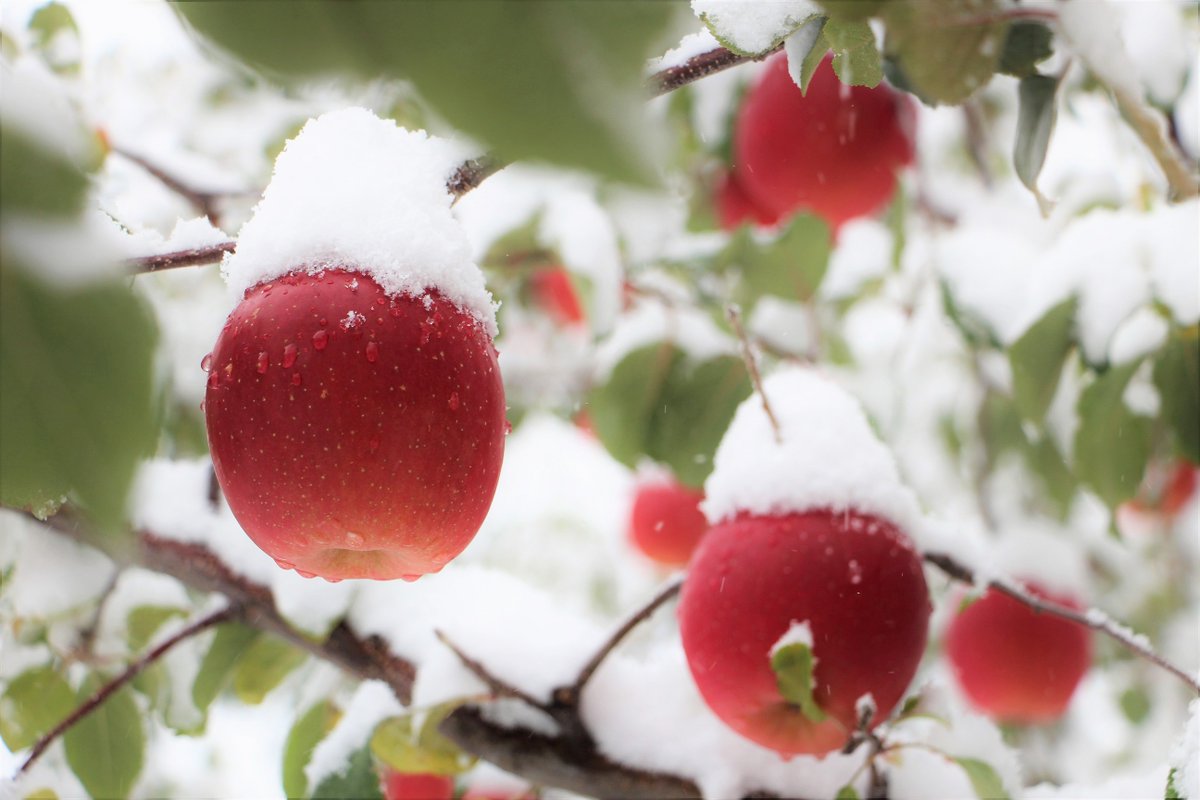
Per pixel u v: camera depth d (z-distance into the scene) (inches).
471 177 34.9
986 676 46.0
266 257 34.0
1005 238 46.5
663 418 46.5
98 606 44.5
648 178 14.1
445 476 33.5
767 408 37.7
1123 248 43.4
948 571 38.8
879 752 36.7
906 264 56.0
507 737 38.8
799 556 36.7
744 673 36.6
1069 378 46.3
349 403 33.1
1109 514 44.8
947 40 30.7
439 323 33.8
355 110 35.1
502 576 42.3
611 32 14.4
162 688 45.2
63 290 17.1
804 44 34.4
